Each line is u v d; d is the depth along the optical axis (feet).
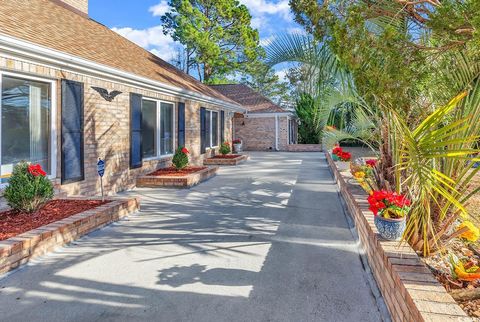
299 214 21.15
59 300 10.37
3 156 19.48
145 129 34.40
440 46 9.84
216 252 14.51
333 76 15.40
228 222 19.34
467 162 11.37
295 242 15.81
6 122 19.62
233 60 101.45
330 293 10.82
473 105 10.68
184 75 55.06
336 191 28.94
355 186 23.17
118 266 12.99
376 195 11.58
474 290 8.75
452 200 8.12
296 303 10.19
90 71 24.56
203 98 44.65
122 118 29.53
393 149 13.50
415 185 11.49
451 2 8.48
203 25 93.91
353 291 10.95
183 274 12.25
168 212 21.77
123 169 29.68
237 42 98.68
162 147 37.63
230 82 126.31
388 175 14.64
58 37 24.95
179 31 93.50
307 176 38.01
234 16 96.17
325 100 17.74
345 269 12.68
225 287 11.21
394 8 9.52
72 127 23.45
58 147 22.70
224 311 9.74
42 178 17.66
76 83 23.82
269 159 58.90
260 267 12.87
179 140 40.55
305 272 12.42
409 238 11.35
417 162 8.36
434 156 8.01
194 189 30.27
